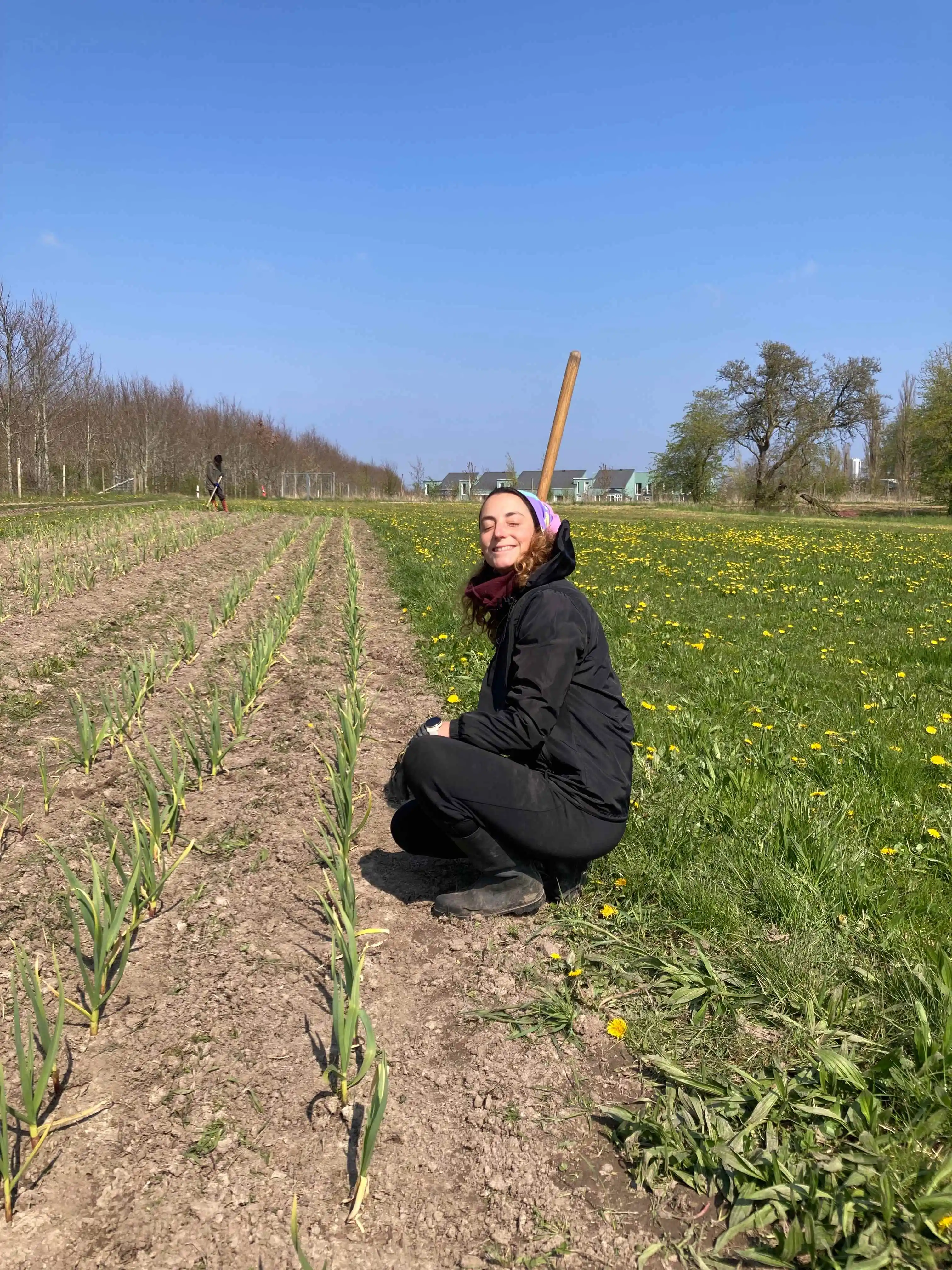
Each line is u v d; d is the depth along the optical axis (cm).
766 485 5791
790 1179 178
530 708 255
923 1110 189
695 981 247
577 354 411
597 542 1909
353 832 325
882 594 1046
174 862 324
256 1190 184
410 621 814
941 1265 162
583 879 304
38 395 3541
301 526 1939
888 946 259
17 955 216
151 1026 236
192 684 555
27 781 392
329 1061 222
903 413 6425
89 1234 173
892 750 425
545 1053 225
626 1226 176
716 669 619
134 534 1371
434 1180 188
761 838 323
